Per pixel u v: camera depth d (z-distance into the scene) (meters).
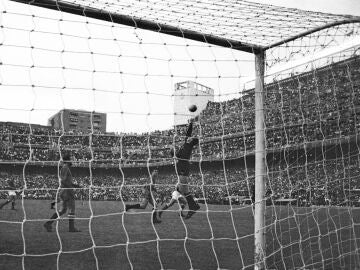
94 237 6.96
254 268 4.46
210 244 6.10
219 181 27.27
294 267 4.60
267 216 5.84
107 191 32.47
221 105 5.01
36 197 30.27
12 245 5.84
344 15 4.04
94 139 31.19
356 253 5.41
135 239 6.81
